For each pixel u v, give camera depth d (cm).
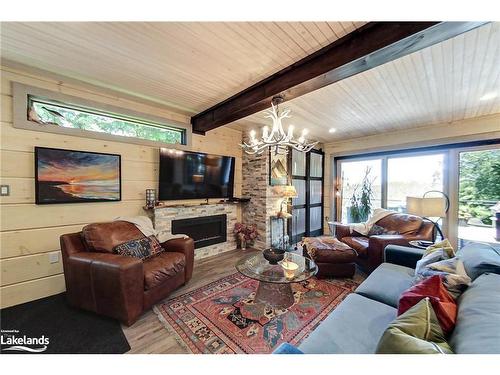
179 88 261
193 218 360
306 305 222
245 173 456
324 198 568
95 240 219
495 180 352
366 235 355
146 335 177
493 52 183
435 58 194
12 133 222
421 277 157
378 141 471
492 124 342
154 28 160
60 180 246
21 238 226
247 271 211
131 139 305
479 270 135
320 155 561
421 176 426
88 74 230
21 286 225
